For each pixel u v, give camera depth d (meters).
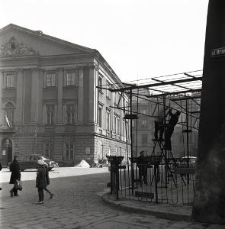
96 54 45.97
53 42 47.53
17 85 48.00
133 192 12.42
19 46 48.53
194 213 7.97
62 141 45.59
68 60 46.94
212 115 8.25
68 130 45.72
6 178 23.48
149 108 75.88
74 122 45.91
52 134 46.06
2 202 11.61
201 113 8.48
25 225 7.76
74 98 46.16
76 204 11.00
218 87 8.27
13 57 48.28
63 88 46.69
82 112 45.56
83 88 45.97
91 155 44.34
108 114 53.62
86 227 7.48
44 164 11.62
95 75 46.47
